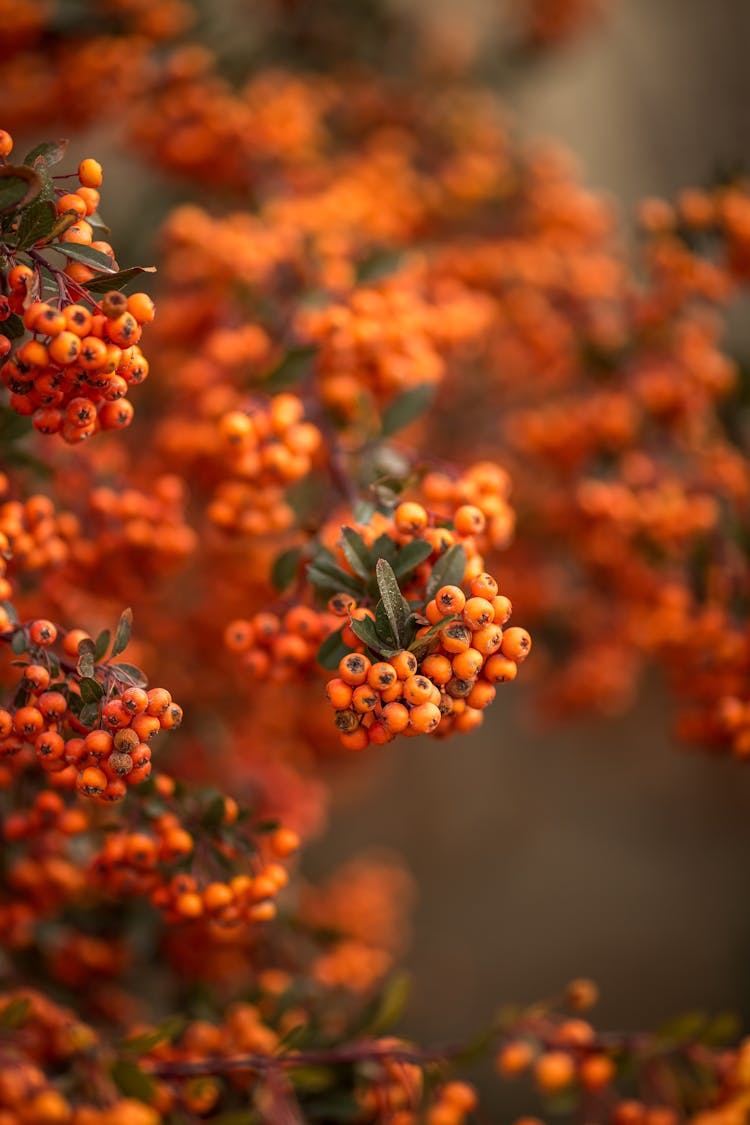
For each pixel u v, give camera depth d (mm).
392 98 1180
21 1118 683
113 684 625
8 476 711
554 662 984
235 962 840
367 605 650
